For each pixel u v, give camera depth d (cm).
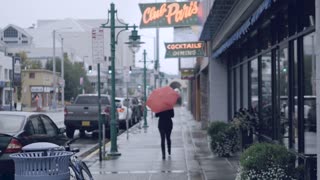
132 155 1498
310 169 774
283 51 1120
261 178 787
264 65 1342
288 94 1059
